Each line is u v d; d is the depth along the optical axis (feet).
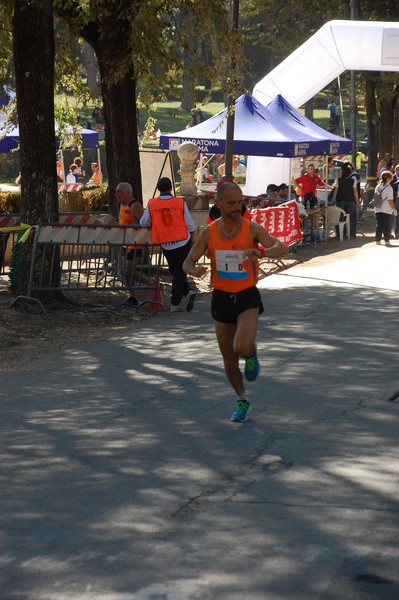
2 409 28.04
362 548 16.55
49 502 19.51
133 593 14.84
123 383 31.07
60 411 27.58
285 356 34.91
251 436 24.21
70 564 16.12
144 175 72.49
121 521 18.17
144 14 50.62
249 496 19.47
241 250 24.43
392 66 84.48
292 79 87.92
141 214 48.98
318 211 80.07
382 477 20.59
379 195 78.89
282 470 21.22
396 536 17.12
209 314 46.09
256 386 30.07
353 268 64.28
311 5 127.75
